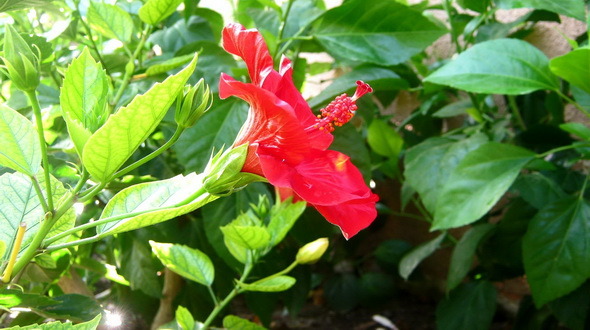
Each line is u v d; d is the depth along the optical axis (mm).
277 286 276
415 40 395
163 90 139
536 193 391
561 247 357
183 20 420
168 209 149
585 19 345
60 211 151
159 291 353
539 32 495
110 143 143
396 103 628
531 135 437
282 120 144
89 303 230
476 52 345
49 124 281
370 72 405
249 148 153
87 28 309
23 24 313
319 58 711
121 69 345
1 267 156
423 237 595
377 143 504
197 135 345
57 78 327
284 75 174
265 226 320
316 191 149
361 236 594
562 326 459
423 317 568
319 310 589
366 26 399
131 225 152
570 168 431
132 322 476
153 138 401
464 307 456
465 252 430
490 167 352
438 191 408
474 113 451
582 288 400
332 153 166
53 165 261
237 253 293
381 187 624
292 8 452
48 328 138
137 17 359
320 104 385
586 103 348
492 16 468
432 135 559
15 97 296
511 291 542
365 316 572
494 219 538
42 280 248
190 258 279
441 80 341
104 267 307
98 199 327
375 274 583
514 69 339
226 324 273
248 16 478
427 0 500
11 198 177
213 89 353
